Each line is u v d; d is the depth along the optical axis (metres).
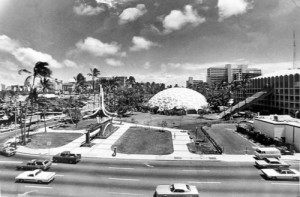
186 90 118.25
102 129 52.03
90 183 25.41
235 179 26.36
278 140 42.06
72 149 40.91
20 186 24.55
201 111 97.06
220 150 37.69
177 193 20.84
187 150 39.84
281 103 82.12
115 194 22.66
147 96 170.00
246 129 54.03
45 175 25.97
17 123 69.50
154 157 35.66
